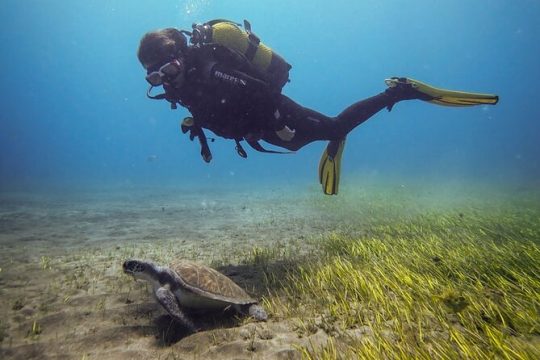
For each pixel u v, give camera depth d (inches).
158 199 242.8
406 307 38.2
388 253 63.6
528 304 36.4
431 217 107.3
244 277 58.9
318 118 62.3
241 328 38.4
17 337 39.2
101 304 47.8
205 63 50.2
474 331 32.4
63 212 165.8
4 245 91.8
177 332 39.2
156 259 76.0
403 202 162.6
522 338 31.1
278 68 59.2
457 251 59.4
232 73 49.4
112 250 85.9
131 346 36.5
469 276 47.4
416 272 51.0
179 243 94.7
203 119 54.4
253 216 148.5
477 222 93.6
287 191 292.2
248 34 58.1
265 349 33.6
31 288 55.5
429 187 267.9
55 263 71.8
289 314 41.4
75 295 51.9
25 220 138.5
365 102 68.5
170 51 49.1
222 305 42.1
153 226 126.3
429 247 64.7
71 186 391.5
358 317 38.4
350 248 71.2
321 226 114.9
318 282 50.2
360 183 341.1
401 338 31.4
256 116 52.6
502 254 54.9
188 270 42.9
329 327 36.9
